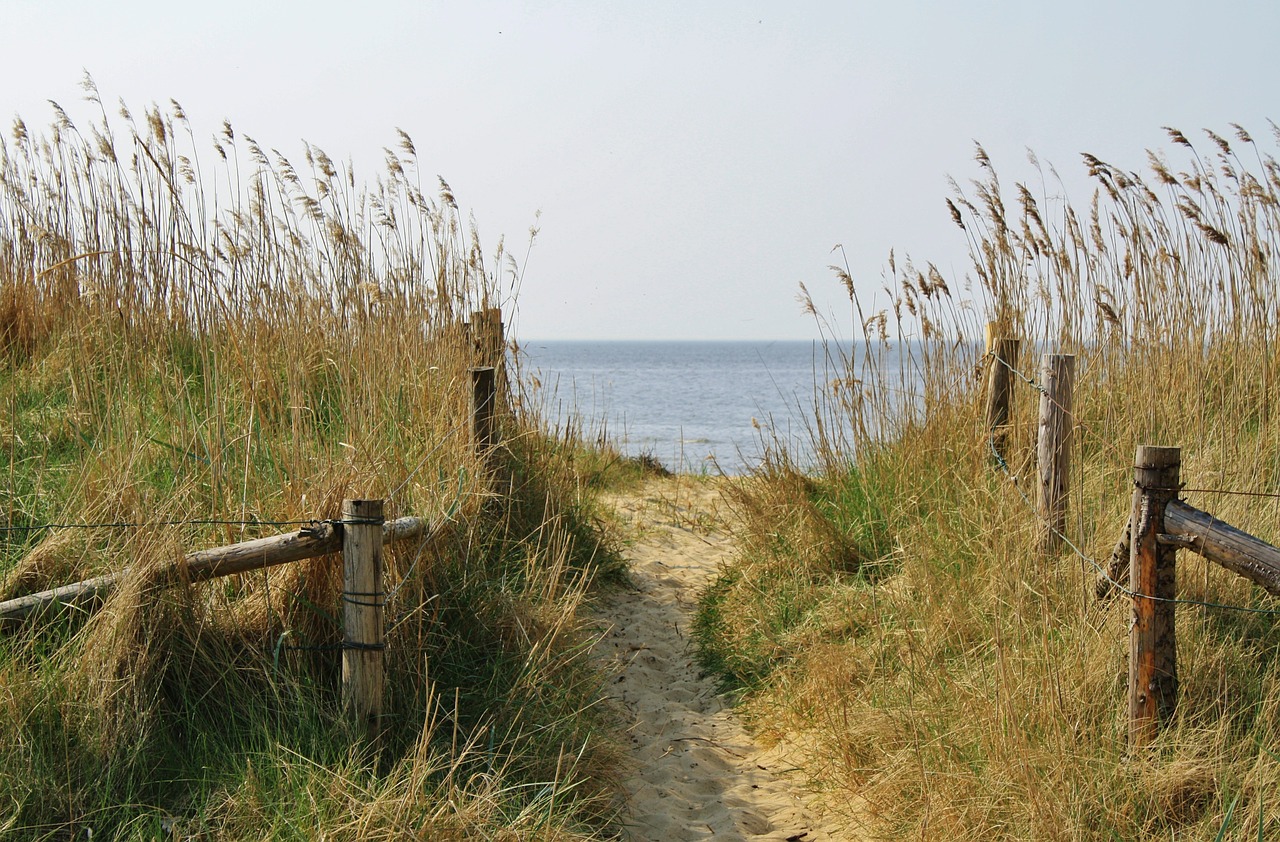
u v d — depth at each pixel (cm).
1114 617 402
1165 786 337
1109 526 471
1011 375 614
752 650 570
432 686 412
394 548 446
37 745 337
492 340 721
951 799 365
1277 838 310
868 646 506
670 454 1955
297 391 552
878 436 684
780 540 661
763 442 766
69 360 605
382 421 564
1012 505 500
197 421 525
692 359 11881
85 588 384
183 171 672
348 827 317
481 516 566
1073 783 344
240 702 383
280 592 414
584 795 405
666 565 776
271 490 478
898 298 680
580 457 1009
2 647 362
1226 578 420
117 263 650
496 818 346
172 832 316
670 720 515
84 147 667
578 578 632
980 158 652
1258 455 481
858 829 395
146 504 429
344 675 376
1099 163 639
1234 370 562
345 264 682
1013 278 674
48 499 481
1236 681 377
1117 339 639
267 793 334
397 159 698
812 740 470
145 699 366
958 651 464
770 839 398
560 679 465
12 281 696
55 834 317
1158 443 534
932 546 548
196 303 651
